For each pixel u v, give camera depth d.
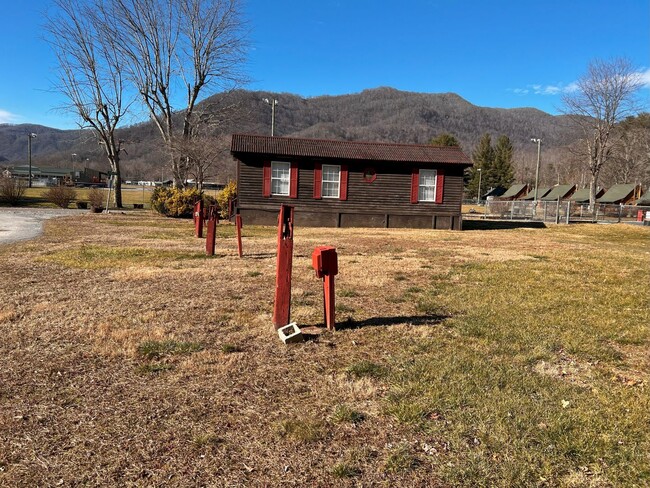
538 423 2.53
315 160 18.31
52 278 6.31
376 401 2.79
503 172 78.56
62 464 2.10
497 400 2.78
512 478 2.05
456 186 19.20
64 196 28.00
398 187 18.94
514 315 4.80
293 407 2.69
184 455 2.19
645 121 54.03
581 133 40.88
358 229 17.48
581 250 11.47
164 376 3.10
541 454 2.23
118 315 4.50
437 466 2.14
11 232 12.80
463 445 2.31
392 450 2.26
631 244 14.70
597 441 2.34
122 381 3.01
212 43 26.44
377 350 3.67
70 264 7.45
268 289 5.84
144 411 2.61
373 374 3.19
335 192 18.78
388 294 5.76
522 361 3.47
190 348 3.61
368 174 18.72
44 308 4.71
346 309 4.93
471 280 6.81
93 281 6.16
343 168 18.47
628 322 4.61
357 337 3.99
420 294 5.79
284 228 4.01
